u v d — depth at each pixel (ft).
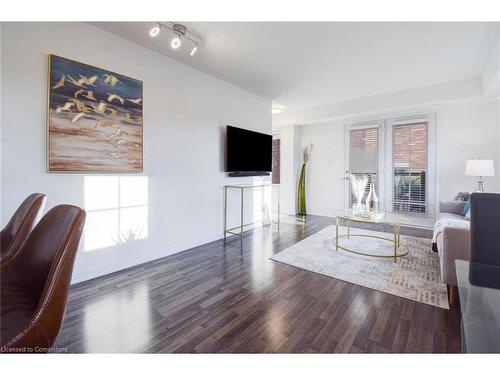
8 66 6.36
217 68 11.10
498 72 8.75
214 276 8.33
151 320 5.85
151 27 7.89
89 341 5.09
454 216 11.55
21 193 6.60
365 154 17.49
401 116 16.05
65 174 7.38
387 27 7.93
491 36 8.54
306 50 9.43
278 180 21.45
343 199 18.60
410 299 6.82
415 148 15.60
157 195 9.80
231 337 5.27
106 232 8.36
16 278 3.94
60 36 7.17
